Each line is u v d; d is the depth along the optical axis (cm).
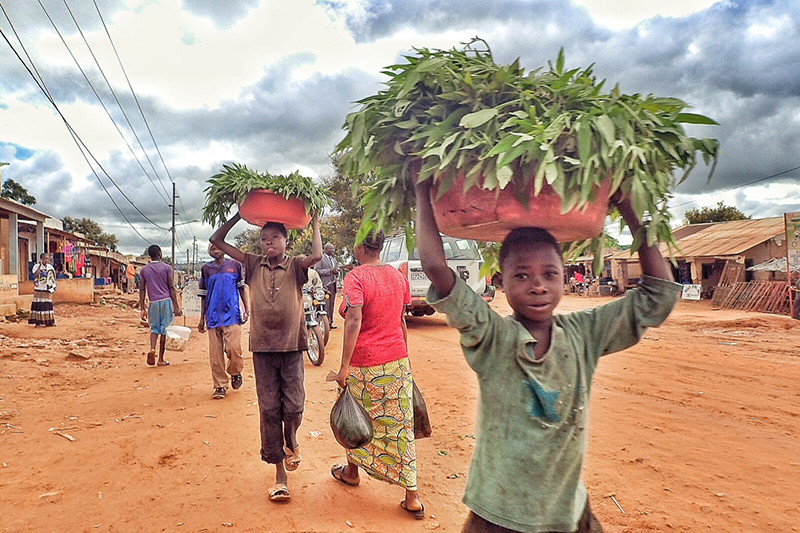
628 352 938
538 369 171
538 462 169
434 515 325
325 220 3084
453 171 159
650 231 158
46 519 315
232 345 625
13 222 1912
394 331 338
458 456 427
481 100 168
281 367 360
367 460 338
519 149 143
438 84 173
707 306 2411
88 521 312
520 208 152
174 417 536
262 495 348
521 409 171
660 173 165
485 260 239
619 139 151
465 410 555
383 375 330
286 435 360
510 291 172
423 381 694
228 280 629
